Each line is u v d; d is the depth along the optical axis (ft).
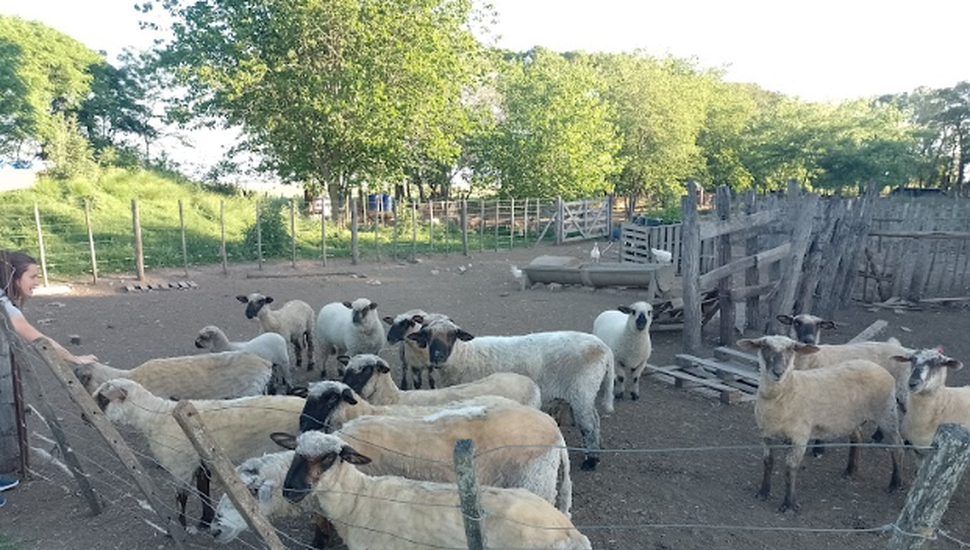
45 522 19.74
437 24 93.86
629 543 19.24
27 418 27.35
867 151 135.74
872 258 51.01
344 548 18.58
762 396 21.02
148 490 16.49
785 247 39.50
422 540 13.75
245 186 123.34
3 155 112.06
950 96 181.88
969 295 53.36
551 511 13.37
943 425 9.73
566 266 59.62
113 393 18.67
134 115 145.59
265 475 16.56
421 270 74.79
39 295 54.34
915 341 41.32
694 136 160.35
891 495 22.20
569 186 116.98
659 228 74.54
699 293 37.04
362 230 101.55
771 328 40.01
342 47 85.25
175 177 113.80
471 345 25.55
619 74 157.58
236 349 30.17
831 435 21.86
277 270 71.82
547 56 158.71
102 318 46.91
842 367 22.61
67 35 126.62
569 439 26.63
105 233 75.61
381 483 14.85
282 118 90.33
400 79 89.10
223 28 91.15
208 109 93.15
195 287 60.64
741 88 226.79
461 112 98.48
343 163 96.48
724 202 39.40
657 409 30.42
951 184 198.49
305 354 40.04
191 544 18.60
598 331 33.81
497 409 17.72
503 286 63.41
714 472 23.98
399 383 33.55
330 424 18.56
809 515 20.85
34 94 100.58
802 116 154.92
